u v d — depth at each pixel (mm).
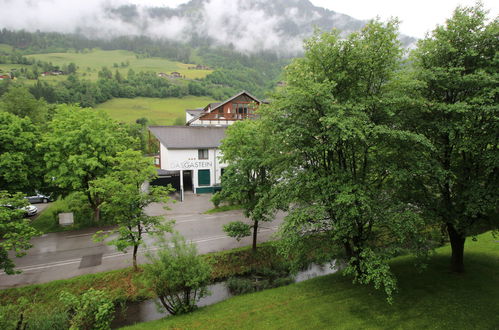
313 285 16281
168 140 37031
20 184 23609
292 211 15070
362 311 13078
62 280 17016
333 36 13047
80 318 11883
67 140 23438
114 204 16797
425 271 16312
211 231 24969
